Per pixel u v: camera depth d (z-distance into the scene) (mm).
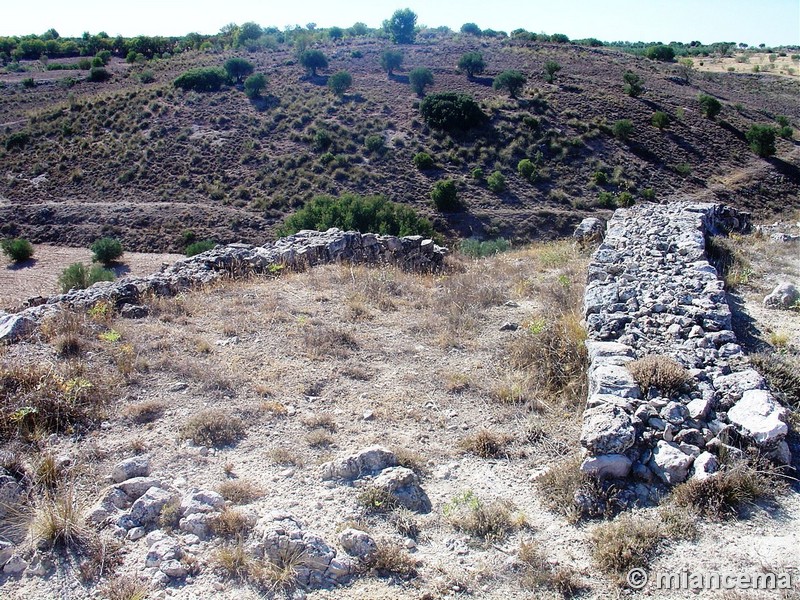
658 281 8305
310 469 5148
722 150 50125
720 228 13062
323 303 9414
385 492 4723
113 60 83312
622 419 4996
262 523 4223
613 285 8172
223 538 4207
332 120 50344
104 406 5965
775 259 10656
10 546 3994
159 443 5441
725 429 5008
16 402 5633
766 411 5074
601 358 6090
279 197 40125
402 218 28328
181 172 43406
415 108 52969
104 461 5137
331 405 6320
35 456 5066
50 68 77812
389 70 63656
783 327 7605
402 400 6441
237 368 6965
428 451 5512
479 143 47250
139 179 42750
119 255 33438
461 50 73000
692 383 5602
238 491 4750
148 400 6156
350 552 4109
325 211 27859
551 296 9391
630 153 47469
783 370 6184
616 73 66250
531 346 7254
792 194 44844
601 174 43344
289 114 51375
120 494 4574
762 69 84750
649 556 4082
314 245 12266
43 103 58781
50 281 29469
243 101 54031
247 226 37375
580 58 71250
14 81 69000
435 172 43719
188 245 35406
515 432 5820
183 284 10023
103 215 38594
